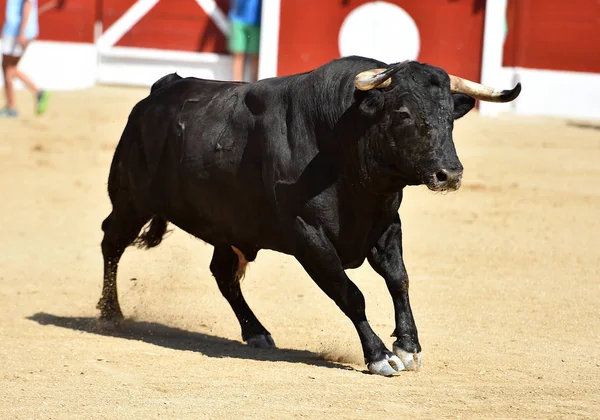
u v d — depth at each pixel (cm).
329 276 1565
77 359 1627
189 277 2359
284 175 1581
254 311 2038
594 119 5294
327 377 1526
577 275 2391
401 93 1448
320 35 5138
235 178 1669
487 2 5044
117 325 1923
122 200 1919
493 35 5059
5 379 1495
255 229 1680
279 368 1587
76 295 2181
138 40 5369
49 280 2305
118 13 5362
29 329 1858
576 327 1905
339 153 1540
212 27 5350
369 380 1511
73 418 1309
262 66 5138
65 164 3812
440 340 1788
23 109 4812
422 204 3316
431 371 1574
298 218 1569
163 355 1677
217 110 1725
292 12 5122
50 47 5331
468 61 5106
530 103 5312
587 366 1620
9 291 2189
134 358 1645
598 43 5275
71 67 5350
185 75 5372
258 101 1645
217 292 2231
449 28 5097
